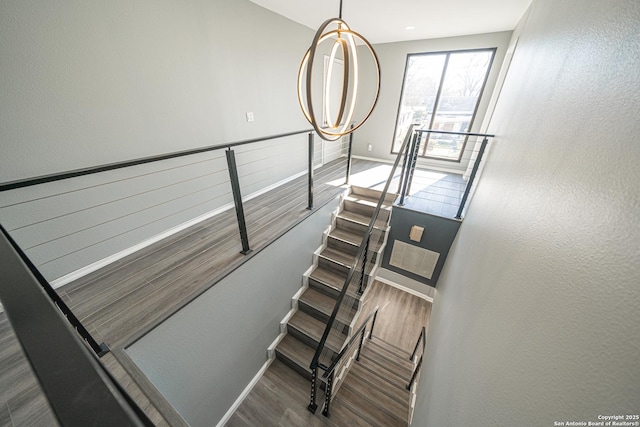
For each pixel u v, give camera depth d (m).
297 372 2.75
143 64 1.98
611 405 0.40
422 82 4.64
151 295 1.76
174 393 1.78
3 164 1.46
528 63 1.88
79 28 1.61
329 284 3.10
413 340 3.62
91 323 1.55
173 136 2.33
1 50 1.36
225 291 2.04
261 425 2.31
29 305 0.39
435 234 3.20
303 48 3.72
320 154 4.89
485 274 1.38
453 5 2.82
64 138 1.67
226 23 2.55
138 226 2.23
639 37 0.53
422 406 1.95
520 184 1.22
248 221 2.80
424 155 5.10
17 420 1.09
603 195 0.55
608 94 0.63
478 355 1.10
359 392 2.72
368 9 2.99
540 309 0.70
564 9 1.26
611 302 0.46
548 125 1.06
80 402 0.26
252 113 3.14
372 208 3.60
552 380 0.56
